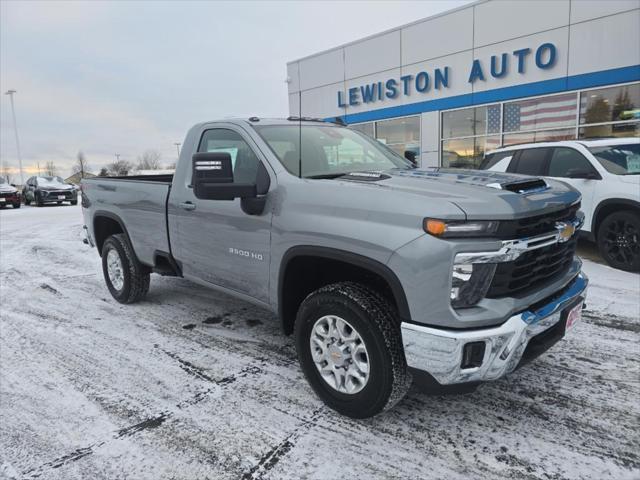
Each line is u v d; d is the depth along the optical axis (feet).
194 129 13.35
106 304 17.33
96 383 11.06
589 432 8.68
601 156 21.26
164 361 12.20
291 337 13.67
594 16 35.04
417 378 8.00
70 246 31.42
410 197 7.97
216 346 13.12
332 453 8.27
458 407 9.66
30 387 10.92
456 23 43.62
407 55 48.03
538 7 37.99
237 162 11.89
